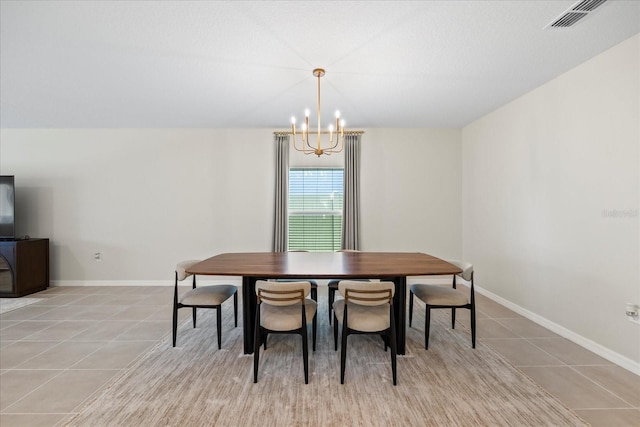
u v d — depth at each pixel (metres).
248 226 4.83
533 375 2.20
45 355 2.52
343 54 2.51
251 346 2.57
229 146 4.81
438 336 2.88
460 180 4.86
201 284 4.83
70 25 2.11
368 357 2.48
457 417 1.77
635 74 2.20
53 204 4.74
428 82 3.06
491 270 4.03
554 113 2.94
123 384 2.10
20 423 1.72
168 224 4.80
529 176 3.29
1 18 2.02
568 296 2.79
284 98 3.51
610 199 2.38
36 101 3.59
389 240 4.87
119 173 4.77
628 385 2.07
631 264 2.24
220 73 2.86
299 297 2.13
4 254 4.14
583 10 1.94
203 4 1.90
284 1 1.87
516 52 2.46
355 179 4.76
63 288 4.62
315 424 1.72
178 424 1.72
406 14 2.00
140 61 2.63
